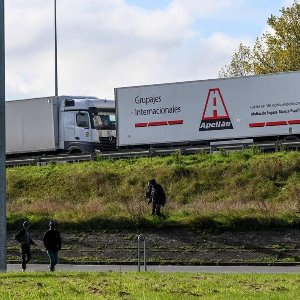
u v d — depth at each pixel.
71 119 84.81
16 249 55.22
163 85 78.56
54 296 24.48
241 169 69.50
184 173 71.06
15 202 72.25
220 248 51.25
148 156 77.44
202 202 64.00
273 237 52.22
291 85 73.88
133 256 51.41
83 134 83.88
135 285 27.67
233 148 75.06
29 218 61.84
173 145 79.38
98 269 45.44
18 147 87.75
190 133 77.50
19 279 31.05
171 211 60.56
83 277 31.98
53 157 81.75
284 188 65.25
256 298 23.72
